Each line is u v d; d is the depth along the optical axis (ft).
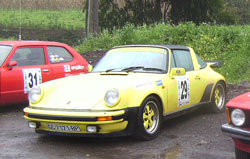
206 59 41.39
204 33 46.11
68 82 19.39
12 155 16.02
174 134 19.38
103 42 51.57
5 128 21.03
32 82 26.04
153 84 18.75
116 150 16.69
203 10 95.61
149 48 21.40
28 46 26.55
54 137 19.03
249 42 42.50
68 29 106.22
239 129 13.52
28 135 19.44
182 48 22.72
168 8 102.99
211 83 23.93
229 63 39.01
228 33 45.29
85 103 17.07
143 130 17.67
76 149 16.92
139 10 94.63
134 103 17.35
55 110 17.13
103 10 92.12
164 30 48.88
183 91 21.08
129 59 21.11
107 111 16.51
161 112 19.17
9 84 24.73
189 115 24.09
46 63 27.30
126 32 49.98
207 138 18.57
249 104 13.60
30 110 17.70
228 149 16.75
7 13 139.03
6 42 26.68
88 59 44.62
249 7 125.70
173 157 15.65
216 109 24.41
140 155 15.92
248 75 36.29
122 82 18.01
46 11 151.94
